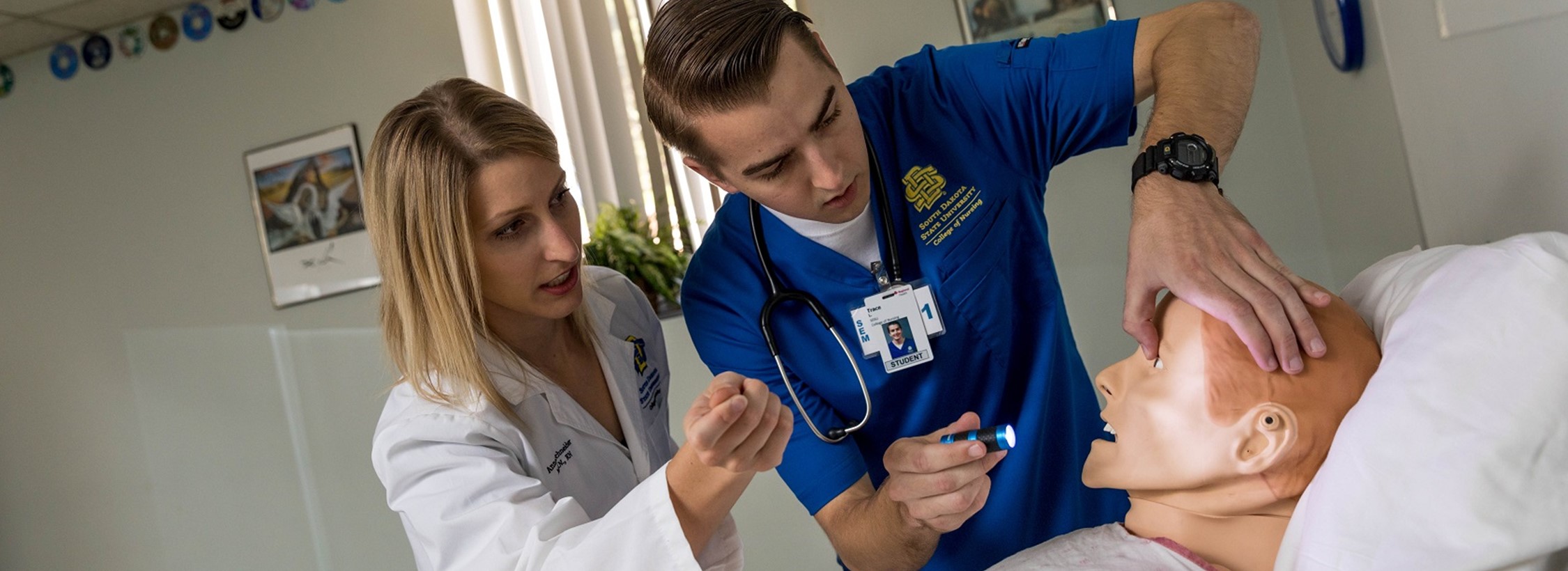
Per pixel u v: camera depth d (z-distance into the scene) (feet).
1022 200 4.55
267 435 10.26
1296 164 7.94
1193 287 2.80
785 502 8.92
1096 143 4.40
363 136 9.89
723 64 3.35
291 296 10.11
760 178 3.62
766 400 2.87
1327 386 2.62
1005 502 4.53
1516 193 3.59
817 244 4.33
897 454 3.34
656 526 3.01
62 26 10.23
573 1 9.33
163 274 10.50
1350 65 5.38
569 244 3.75
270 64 10.09
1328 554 2.32
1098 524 4.86
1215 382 2.70
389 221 3.75
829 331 4.43
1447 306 2.42
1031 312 4.58
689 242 9.31
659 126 3.79
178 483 10.53
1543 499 2.11
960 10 8.42
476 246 3.71
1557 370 2.17
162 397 10.54
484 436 3.73
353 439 10.05
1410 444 2.27
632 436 4.58
